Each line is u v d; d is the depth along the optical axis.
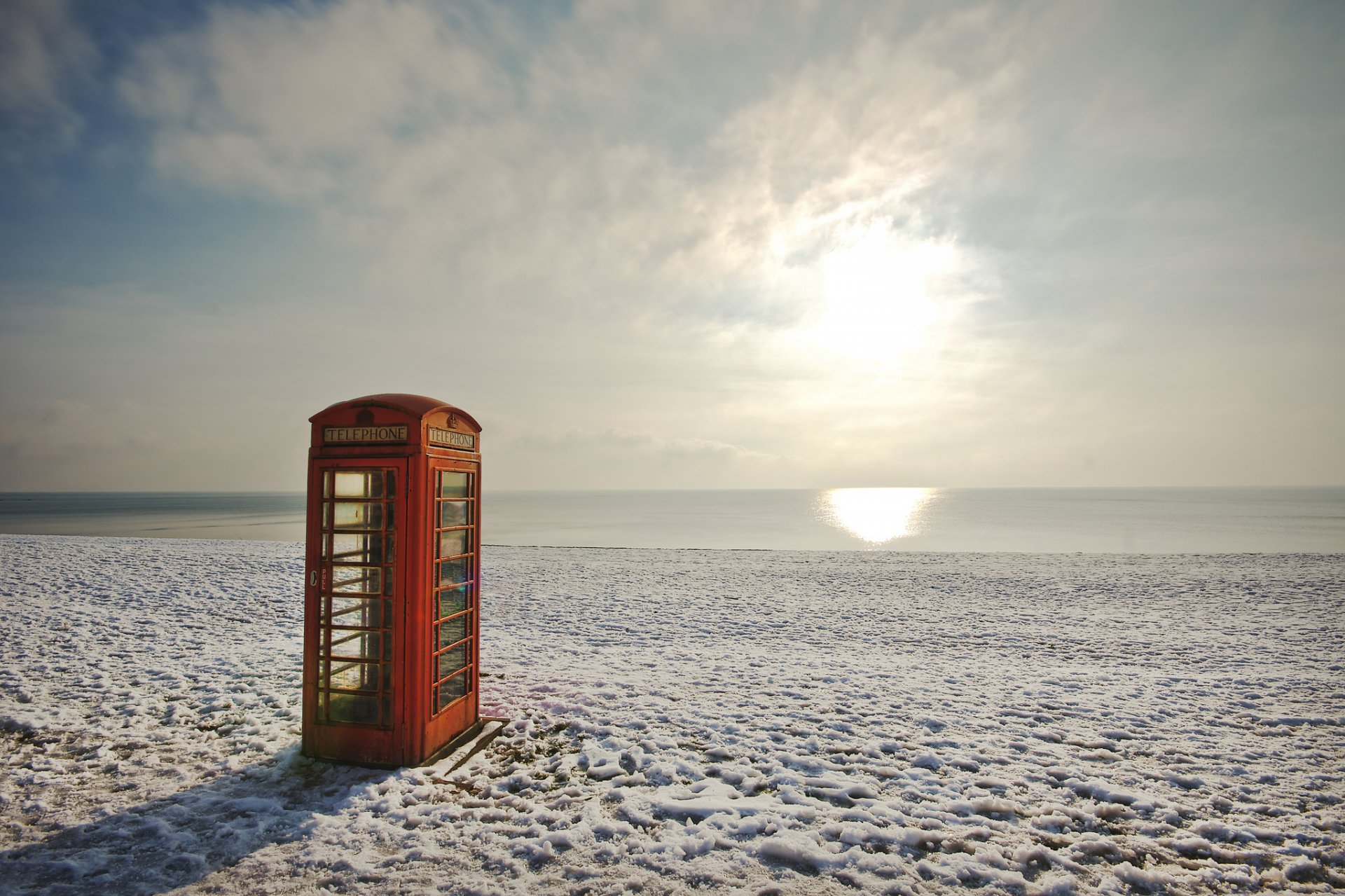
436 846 3.62
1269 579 15.62
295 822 3.84
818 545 33.34
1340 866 3.61
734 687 6.88
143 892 3.16
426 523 4.61
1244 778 4.78
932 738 5.46
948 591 14.28
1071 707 6.39
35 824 3.80
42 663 7.41
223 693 6.36
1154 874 3.48
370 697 4.65
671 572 17.00
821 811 4.09
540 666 7.64
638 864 3.48
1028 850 3.67
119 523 46.69
